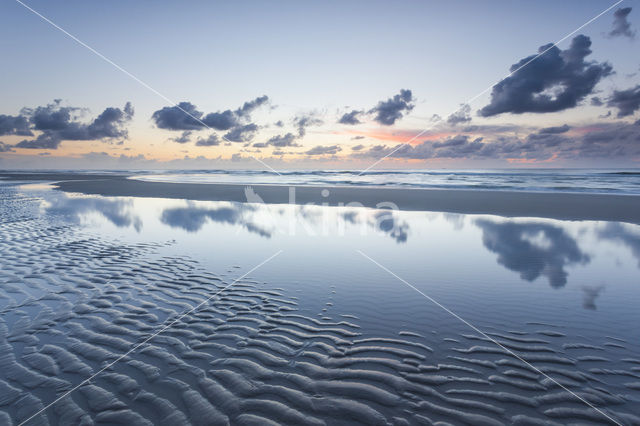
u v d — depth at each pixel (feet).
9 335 11.21
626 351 10.39
